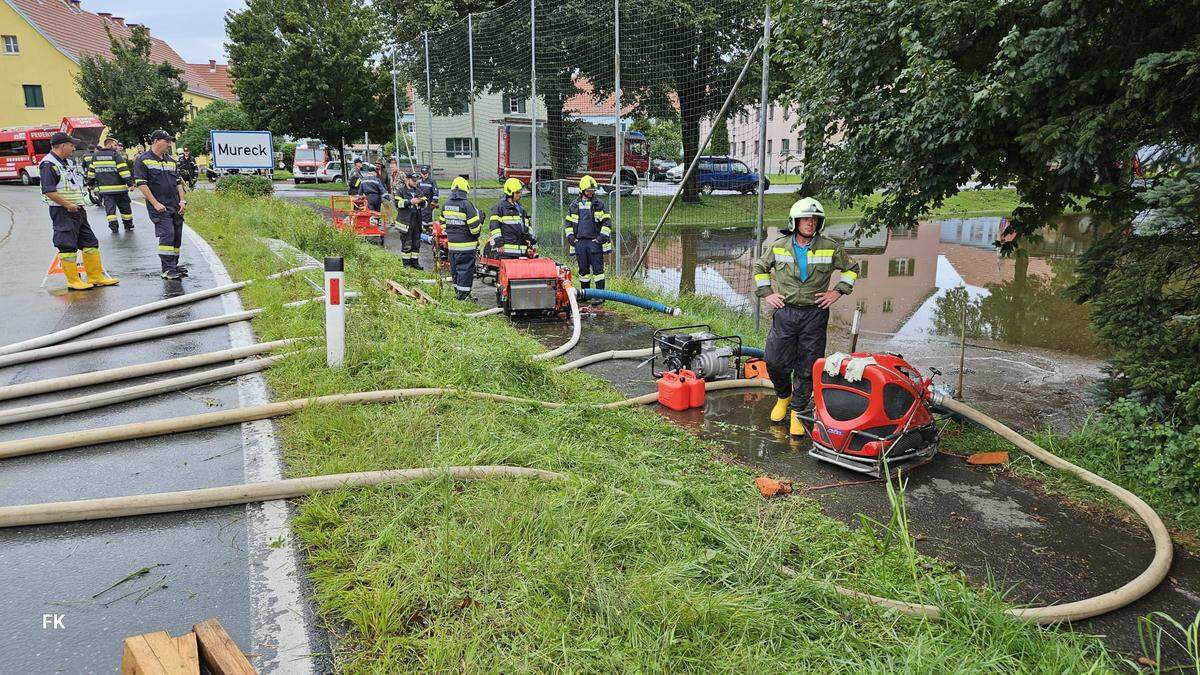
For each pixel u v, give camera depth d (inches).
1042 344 332.8
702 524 139.9
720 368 252.1
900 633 114.0
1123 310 189.2
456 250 375.6
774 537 143.0
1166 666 113.3
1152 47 180.9
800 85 254.1
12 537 128.2
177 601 110.8
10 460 159.3
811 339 211.3
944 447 204.8
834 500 168.9
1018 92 182.4
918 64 194.4
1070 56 176.7
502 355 232.4
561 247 544.7
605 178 652.1
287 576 118.2
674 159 1393.9
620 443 188.1
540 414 199.9
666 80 433.4
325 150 1557.6
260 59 1284.4
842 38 230.5
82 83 1365.7
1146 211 189.8
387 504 137.6
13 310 287.9
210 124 1603.1
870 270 548.7
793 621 112.7
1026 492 176.2
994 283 490.9
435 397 199.2
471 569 116.9
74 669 95.3
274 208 658.8
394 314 275.4
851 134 241.9
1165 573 138.5
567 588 111.7
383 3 1002.1
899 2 203.9
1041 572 140.0
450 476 146.1
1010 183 231.9
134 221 638.5
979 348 325.7
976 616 118.0
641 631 103.7
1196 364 176.7
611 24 460.8
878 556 139.1
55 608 108.3
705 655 100.7
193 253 449.4
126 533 130.5
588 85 541.0
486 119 973.8
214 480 149.6
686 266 559.5
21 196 967.0
